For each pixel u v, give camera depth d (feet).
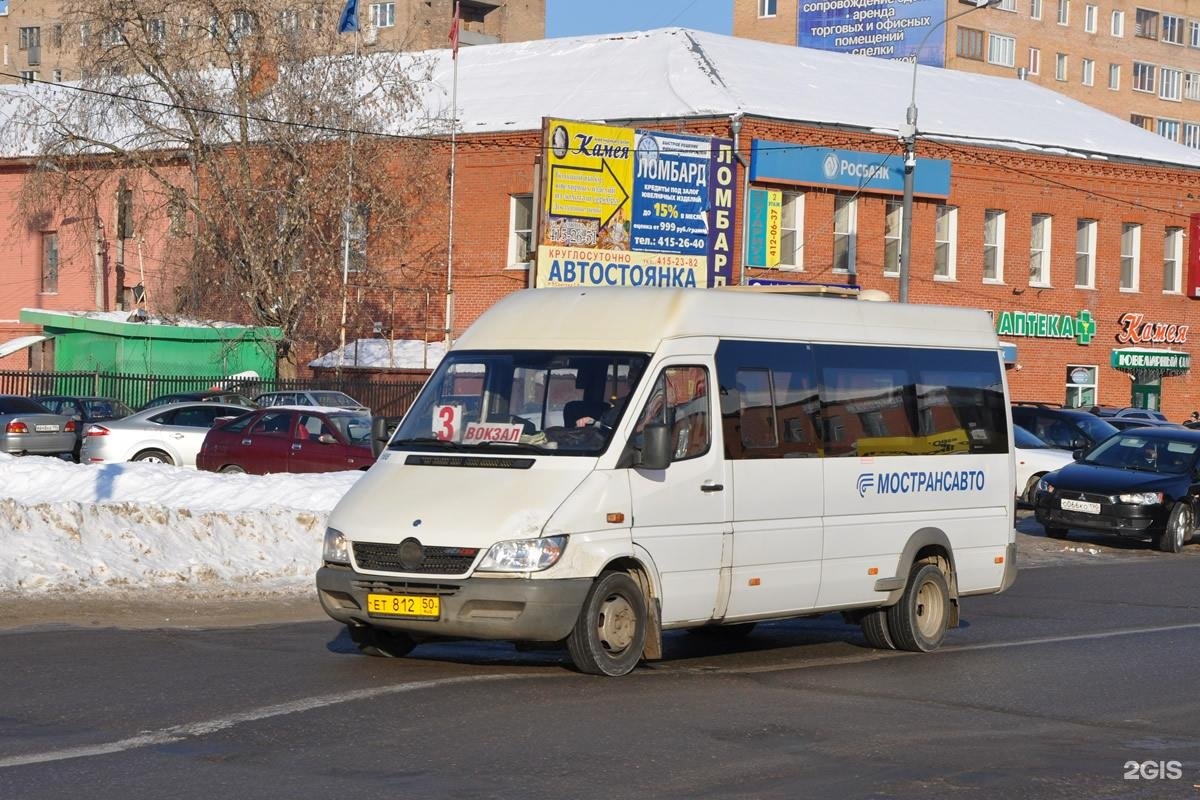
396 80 130.82
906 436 41.50
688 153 126.62
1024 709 32.58
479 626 32.45
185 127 127.75
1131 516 74.59
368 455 79.25
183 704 30.19
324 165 127.44
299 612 45.83
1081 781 25.85
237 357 140.15
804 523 38.14
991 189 147.84
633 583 34.32
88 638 38.83
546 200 119.34
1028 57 300.61
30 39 337.31
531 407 35.17
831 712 31.35
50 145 126.21
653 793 24.02
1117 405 161.48
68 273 164.25
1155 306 164.55
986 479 44.04
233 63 125.18
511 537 32.42
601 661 33.71
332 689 32.01
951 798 24.32
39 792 23.27
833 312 40.22
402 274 140.36
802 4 261.24
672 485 34.99
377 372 138.31
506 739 27.55
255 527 55.06
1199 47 331.57
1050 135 156.56
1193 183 166.61
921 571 41.52
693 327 36.22
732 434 36.55
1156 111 324.39
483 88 148.25
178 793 23.32
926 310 43.21
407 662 36.04
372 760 25.70
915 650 41.24
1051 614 50.65
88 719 28.66
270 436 81.10
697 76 137.18
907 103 149.89
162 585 48.83
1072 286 156.46
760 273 131.95
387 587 33.04
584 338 35.91
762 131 130.41
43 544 48.34
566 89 142.20
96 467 70.28
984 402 44.52
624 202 123.34
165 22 123.54
